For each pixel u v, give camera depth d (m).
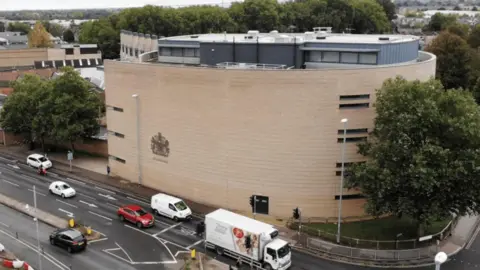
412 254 44.53
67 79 75.44
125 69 61.91
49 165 72.75
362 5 175.38
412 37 65.56
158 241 48.12
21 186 64.94
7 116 81.44
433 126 44.16
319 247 46.25
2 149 85.06
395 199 44.84
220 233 44.59
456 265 43.38
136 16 176.88
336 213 52.56
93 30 190.50
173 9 188.62
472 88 101.88
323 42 57.03
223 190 55.41
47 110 76.00
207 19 173.25
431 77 50.12
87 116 76.81
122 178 66.88
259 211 53.75
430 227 50.22
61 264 43.50
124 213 52.72
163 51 71.44
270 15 174.88
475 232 50.97
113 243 47.66
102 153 79.38
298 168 51.69
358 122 51.09
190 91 55.38
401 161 43.72
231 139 53.53
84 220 53.22
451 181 42.84
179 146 58.22
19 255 45.31
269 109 51.16
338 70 49.69
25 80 85.25
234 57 60.50
